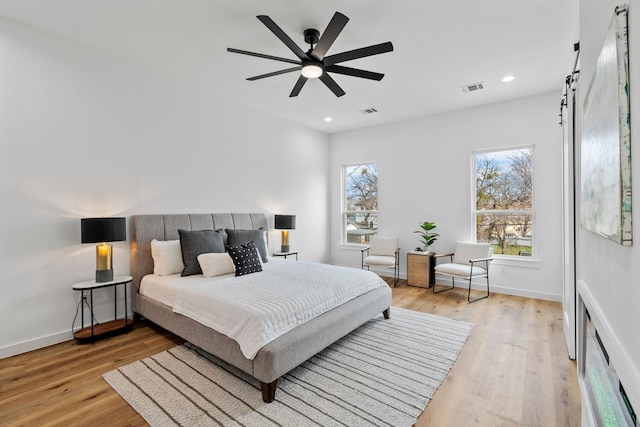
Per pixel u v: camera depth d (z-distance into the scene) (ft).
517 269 14.42
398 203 17.98
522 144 14.24
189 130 12.91
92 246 10.15
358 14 8.14
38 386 7.13
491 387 7.19
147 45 9.90
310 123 18.39
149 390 6.97
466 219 15.81
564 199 10.69
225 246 12.65
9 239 8.61
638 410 2.46
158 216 11.62
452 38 9.24
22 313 8.81
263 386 6.59
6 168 8.54
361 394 6.88
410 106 15.30
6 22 8.50
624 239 2.83
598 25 4.04
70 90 9.68
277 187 16.98
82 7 7.98
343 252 20.35
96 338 9.53
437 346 9.22
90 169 10.13
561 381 7.41
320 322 8.05
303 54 7.97
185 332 8.69
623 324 3.08
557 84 12.62
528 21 8.40
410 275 16.47
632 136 2.75
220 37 9.40
